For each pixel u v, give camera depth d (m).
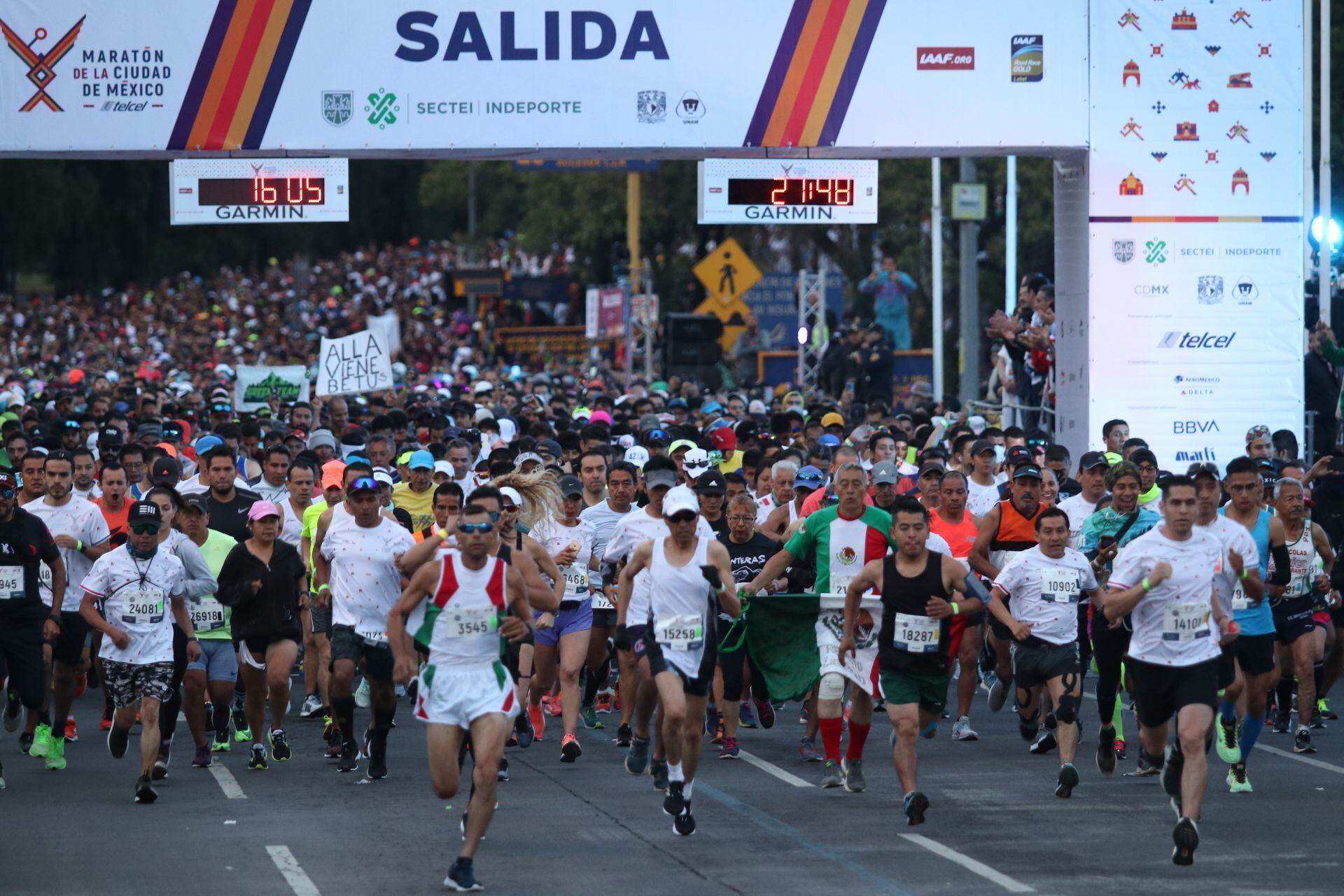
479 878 32.59
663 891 31.53
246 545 43.53
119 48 64.06
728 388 115.50
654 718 46.69
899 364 120.81
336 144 64.50
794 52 65.06
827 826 37.28
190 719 44.19
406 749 47.53
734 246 123.81
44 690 43.25
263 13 64.12
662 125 64.94
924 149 65.50
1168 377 66.00
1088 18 65.44
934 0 65.12
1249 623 40.69
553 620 42.53
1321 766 44.91
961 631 47.12
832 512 42.28
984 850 34.78
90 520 47.16
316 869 33.25
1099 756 41.97
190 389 116.38
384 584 42.34
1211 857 34.19
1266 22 65.69
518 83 64.75
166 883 32.12
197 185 64.81
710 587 36.56
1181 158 65.69
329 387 82.69
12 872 33.12
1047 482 51.22
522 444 62.91
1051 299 79.75
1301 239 66.00
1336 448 58.41
